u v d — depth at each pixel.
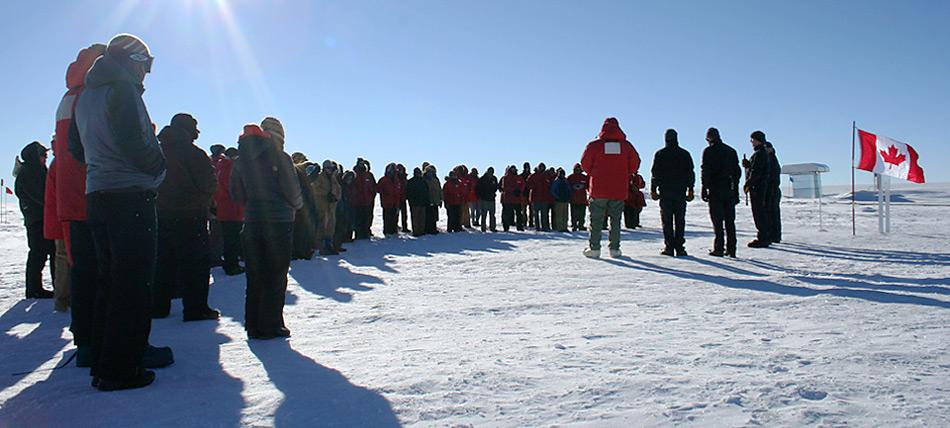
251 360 3.53
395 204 15.66
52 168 4.42
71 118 3.11
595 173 9.10
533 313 4.90
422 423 2.38
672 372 2.98
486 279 7.07
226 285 7.16
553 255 9.82
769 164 11.09
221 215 8.02
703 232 15.38
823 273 6.87
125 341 2.93
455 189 17.28
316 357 3.57
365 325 4.61
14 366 3.54
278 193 4.19
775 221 11.31
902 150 12.83
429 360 3.38
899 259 8.34
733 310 4.79
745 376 2.88
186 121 5.14
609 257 9.20
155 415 2.55
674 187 9.19
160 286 5.16
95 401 2.76
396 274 7.80
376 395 2.74
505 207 17.77
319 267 8.67
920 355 3.20
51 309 5.86
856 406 2.42
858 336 3.71
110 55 2.90
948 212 23.59
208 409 2.61
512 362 3.26
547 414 2.44
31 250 6.54
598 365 3.16
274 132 4.29
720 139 9.04
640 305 5.13
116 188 2.90
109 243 2.97
